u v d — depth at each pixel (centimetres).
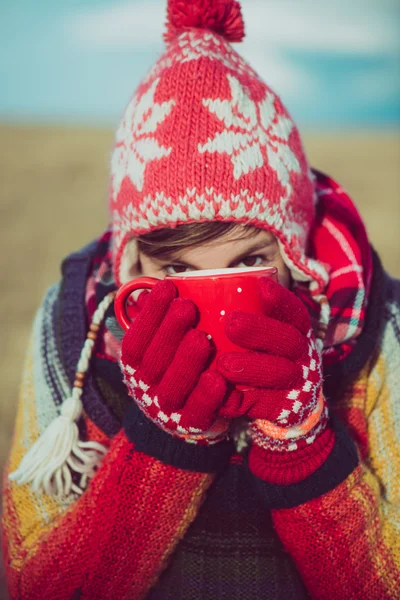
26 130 2130
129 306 148
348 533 130
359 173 1390
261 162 134
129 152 140
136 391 125
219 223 132
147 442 133
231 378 119
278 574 145
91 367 150
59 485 141
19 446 151
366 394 153
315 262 146
